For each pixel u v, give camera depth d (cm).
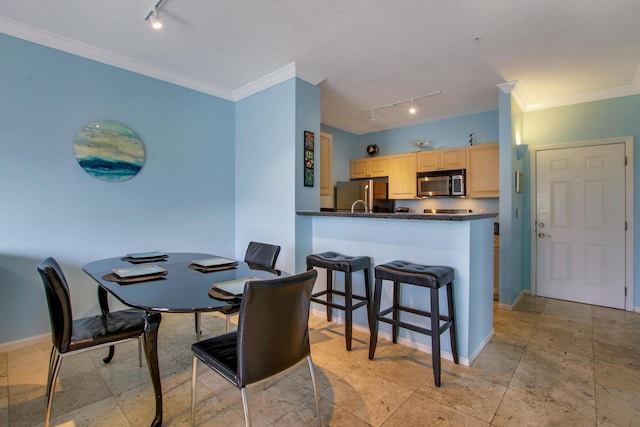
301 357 155
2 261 239
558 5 212
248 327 130
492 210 452
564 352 247
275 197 340
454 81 344
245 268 218
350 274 247
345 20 233
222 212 379
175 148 336
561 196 387
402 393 192
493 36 253
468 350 226
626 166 350
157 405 160
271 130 342
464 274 227
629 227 349
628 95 348
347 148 577
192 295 157
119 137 294
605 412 175
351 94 385
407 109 444
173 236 336
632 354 244
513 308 354
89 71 277
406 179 502
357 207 538
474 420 169
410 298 254
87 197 278
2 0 210
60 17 230
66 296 159
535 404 182
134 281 181
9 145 240
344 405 181
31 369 215
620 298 354
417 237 250
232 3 213
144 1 212
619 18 225
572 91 364
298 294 143
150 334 160
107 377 207
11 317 243
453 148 453
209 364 150
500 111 354
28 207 249
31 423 163
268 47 273
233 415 172
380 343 261
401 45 269
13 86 241
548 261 397
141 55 290
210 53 285
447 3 212
